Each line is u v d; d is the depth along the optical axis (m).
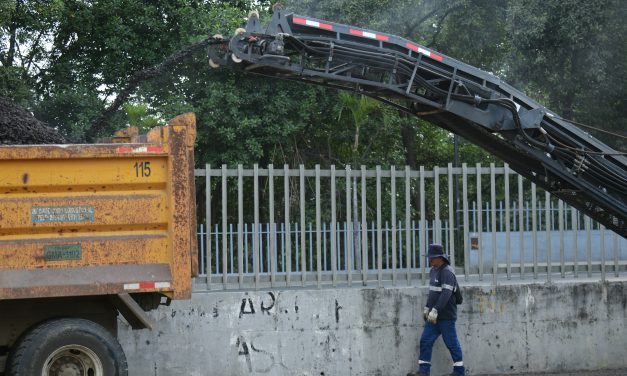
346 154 22.33
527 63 18.05
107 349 6.81
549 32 17.20
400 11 19.86
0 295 6.60
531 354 10.03
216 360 9.20
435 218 10.12
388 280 10.14
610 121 19.42
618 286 10.30
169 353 9.09
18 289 6.65
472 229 11.95
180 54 9.29
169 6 19.80
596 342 10.22
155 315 9.07
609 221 9.16
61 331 6.70
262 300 9.33
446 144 24.48
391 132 21.88
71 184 6.91
